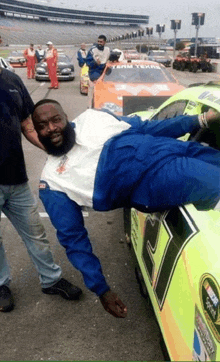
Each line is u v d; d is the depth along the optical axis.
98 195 1.96
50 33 127.88
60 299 2.97
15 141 2.43
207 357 1.53
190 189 1.93
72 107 11.05
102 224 4.20
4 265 2.85
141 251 2.61
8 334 2.63
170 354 1.95
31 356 2.44
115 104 7.00
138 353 2.45
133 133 2.05
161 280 2.07
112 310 2.06
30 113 2.56
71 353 2.46
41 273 2.91
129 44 57.12
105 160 1.93
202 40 57.28
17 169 2.53
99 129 2.06
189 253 1.73
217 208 2.01
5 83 2.33
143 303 2.90
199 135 2.55
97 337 2.59
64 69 18.52
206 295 1.54
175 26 37.41
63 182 2.01
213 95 2.62
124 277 3.22
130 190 1.96
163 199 1.96
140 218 2.65
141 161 1.92
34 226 2.74
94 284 2.02
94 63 8.76
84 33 141.75
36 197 4.84
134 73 8.11
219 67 27.53
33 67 20.03
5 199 2.59
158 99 7.04
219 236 1.70
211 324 1.50
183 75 24.66
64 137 2.02
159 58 32.66
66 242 2.04
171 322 1.91
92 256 2.06
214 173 1.98
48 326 2.70
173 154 1.99
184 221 1.89
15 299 2.98
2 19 114.50
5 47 95.69
